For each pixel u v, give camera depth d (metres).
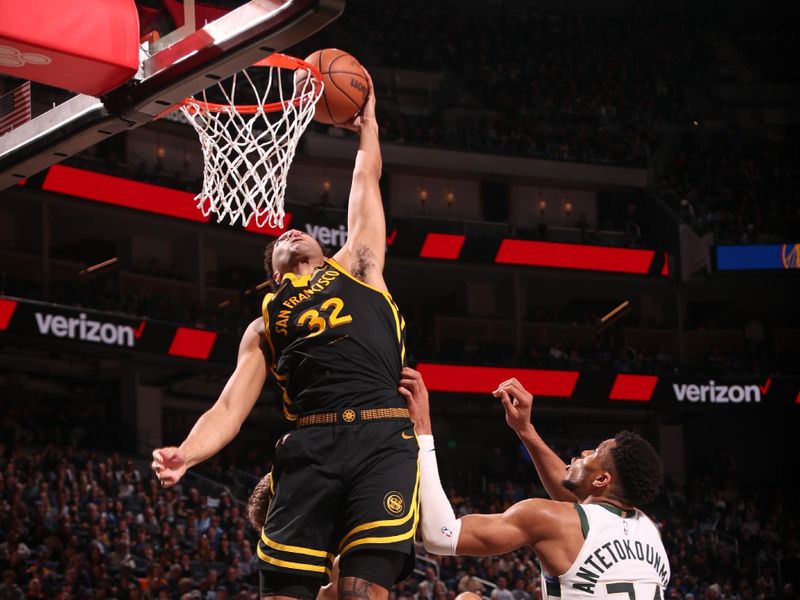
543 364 25.91
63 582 13.56
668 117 31.69
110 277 24.03
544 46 32.81
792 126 32.62
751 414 28.72
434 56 31.17
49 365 22.67
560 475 3.73
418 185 28.64
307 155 26.38
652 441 28.42
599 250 27.67
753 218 29.45
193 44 4.05
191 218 23.70
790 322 30.69
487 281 28.80
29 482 16.16
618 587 3.18
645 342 29.09
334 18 3.75
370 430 3.07
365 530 2.99
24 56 4.00
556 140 29.98
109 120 4.37
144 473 21.12
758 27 34.78
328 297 3.20
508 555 17.88
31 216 22.92
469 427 27.64
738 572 20.98
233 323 23.47
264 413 25.92
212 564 15.46
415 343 25.88
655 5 34.97
